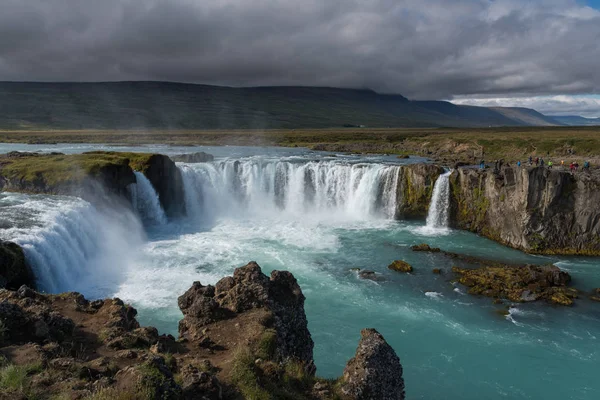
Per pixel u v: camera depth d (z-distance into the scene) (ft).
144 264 145.69
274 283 73.51
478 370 91.97
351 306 118.52
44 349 49.49
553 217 168.14
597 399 84.02
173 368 49.47
